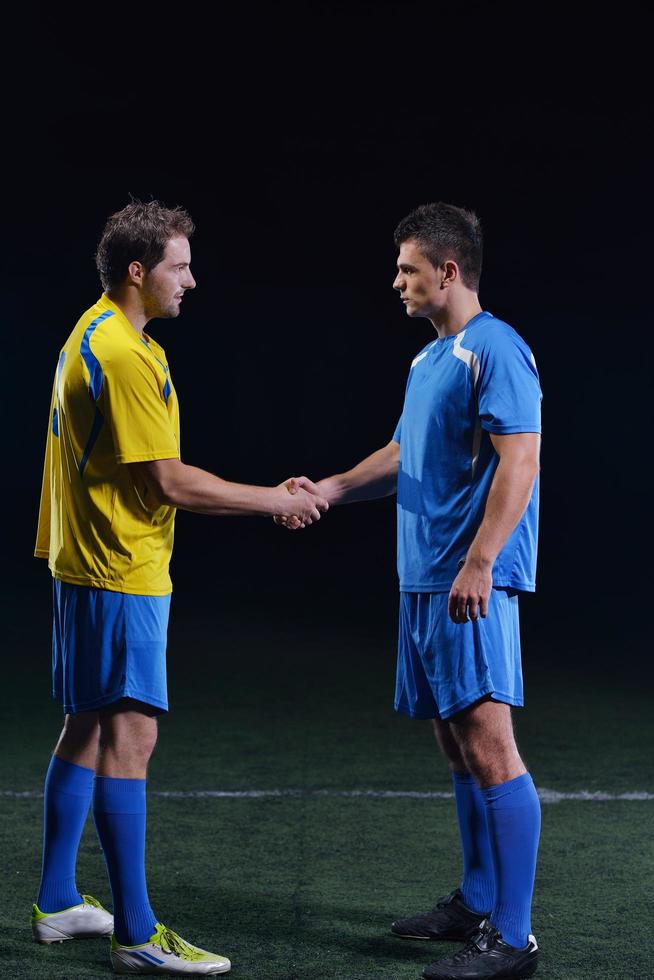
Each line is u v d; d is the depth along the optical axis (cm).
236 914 1113
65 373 1000
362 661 2581
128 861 975
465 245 1034
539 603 3456
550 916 1110
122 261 1015
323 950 1027
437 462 1023
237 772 1661
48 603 3356
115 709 993
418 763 1720
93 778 1066
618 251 5681
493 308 5825
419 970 984
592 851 1310
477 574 956
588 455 5916
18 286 5969
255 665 2523
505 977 959
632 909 1130
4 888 1182
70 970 983
